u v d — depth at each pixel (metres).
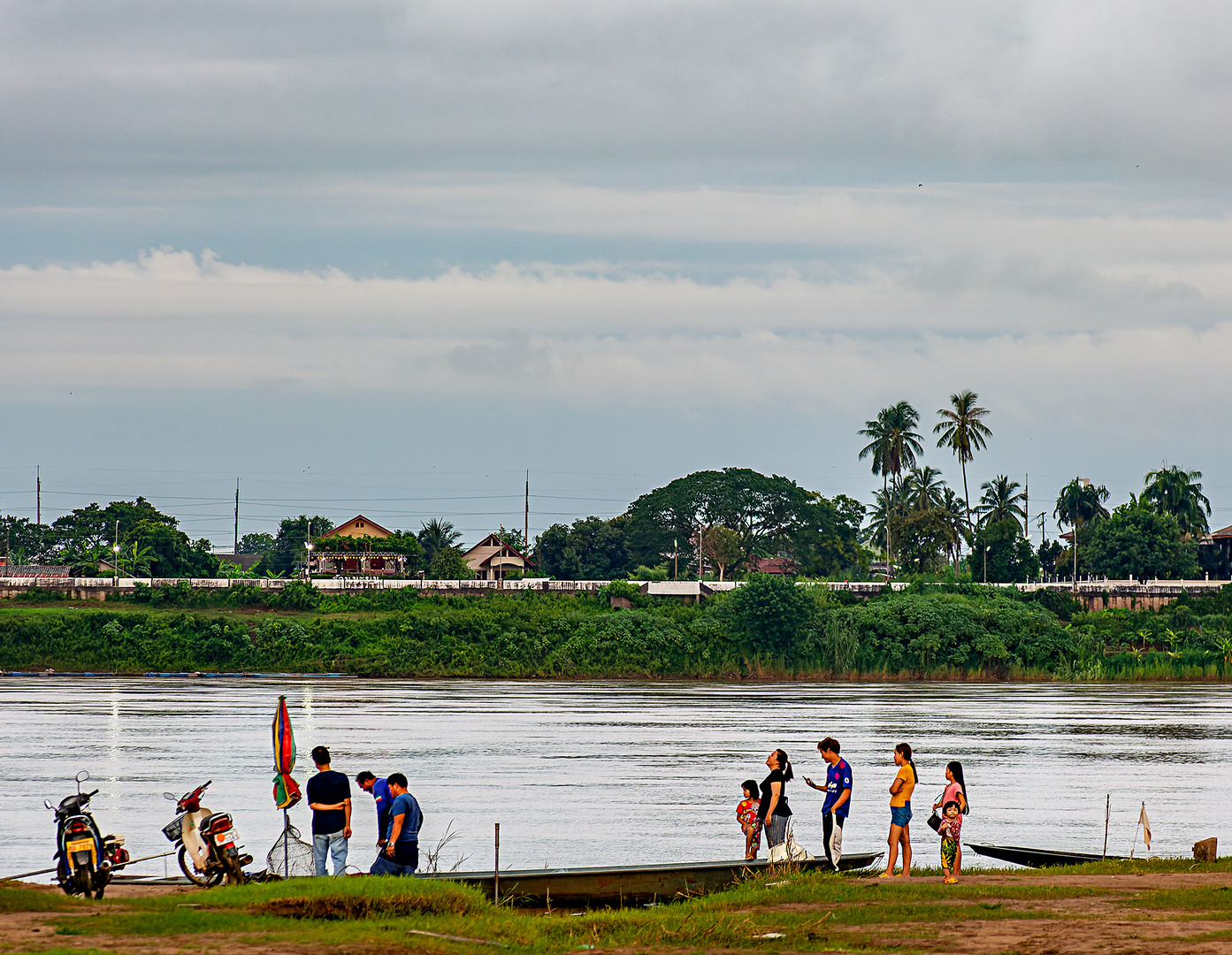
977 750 131.12
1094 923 39.84
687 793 101.56
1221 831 88.25
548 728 147.88
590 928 41.72
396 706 174.62
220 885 46.75
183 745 127.44
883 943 38.00
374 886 42.72
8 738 132.88
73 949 34.16
